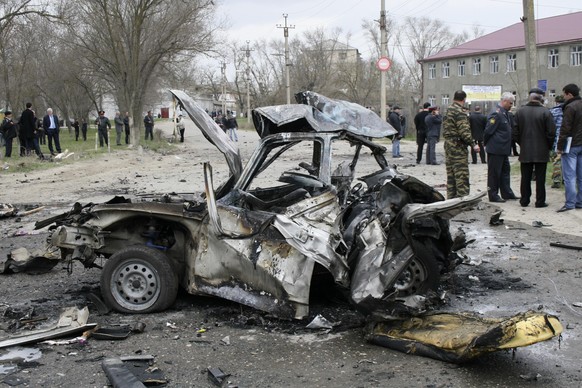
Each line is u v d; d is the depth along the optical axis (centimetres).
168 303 566
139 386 395
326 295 600
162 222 604
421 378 418
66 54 3853
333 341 494
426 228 594
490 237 905
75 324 523
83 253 587
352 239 546
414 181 592
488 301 605
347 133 609
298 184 653
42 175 1856
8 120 2312
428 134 1920
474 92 3841
